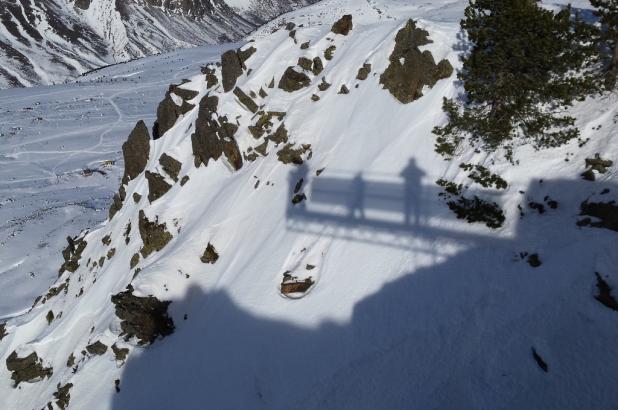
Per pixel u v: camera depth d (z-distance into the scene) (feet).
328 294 45.27
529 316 31.27
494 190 42.01
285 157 65.62
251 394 42.80
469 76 44.75
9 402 74.38
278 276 51.39
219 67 95.66
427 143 51.49
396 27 69.51
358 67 68.18
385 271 42.91
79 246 101.96
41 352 78.13
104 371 58.85
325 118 66.85
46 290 112.78
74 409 56.59
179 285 61.31
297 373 40.88
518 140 44.09
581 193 36.78
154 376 53.06
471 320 34.04
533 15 37.68
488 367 30.32
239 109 78.23
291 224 56.18
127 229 86.89
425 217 44.86
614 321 27.61
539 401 26.89
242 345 47.29
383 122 58.18
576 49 39.99
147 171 85.92
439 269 39.42
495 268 36.24
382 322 39.29
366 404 33.94
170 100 99.35
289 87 75.82
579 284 30.48
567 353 27.89
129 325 57.16
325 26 86.43
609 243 31.19
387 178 51.57
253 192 66.74
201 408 45.42
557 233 35.45
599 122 40.42
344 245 48.55
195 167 80.79
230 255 61.93
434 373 32.48
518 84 40.78
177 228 74.74
